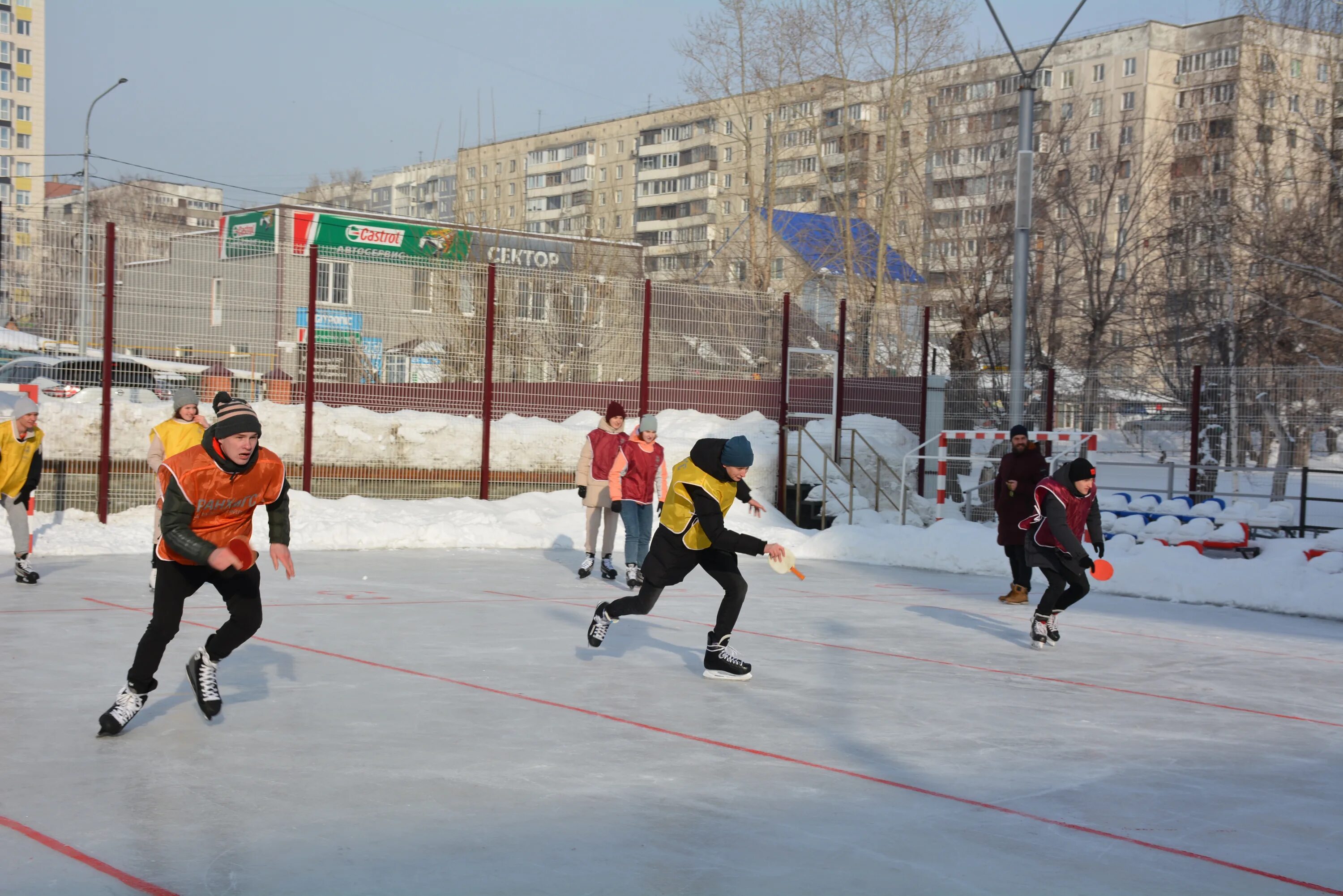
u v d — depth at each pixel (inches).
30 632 327.6
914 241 1563.7
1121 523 634.2
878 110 1770.4
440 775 201.6
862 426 812.0
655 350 764.0
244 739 221.1
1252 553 597.0
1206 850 176.1
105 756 207.2
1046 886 157.9
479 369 714.2
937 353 919.7
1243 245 996.6
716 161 3467.0
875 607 455.8
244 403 218.4
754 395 802.8
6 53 4712.1
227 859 156.9
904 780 209.3
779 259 1595.7
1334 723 274.4
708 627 386.3
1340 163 987.3
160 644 220.1
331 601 411.8
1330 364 930.1
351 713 245.6
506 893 147.7
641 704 264.2
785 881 155.9
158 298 600.4
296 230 1353.3
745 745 230.7
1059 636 382.3
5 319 565.6
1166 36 2844.5
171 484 211.0
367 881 150.4
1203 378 705.6
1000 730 252.5
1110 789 209.0
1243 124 1100.5
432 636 346.3
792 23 1470.2
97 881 147.5
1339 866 171.3
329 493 663.8
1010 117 1633.9
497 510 682.8
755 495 756.6
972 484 799.1
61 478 577.0
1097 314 1221.1
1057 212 1429.6
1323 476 705.0
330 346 665.0
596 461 505.4
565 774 204.7
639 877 155.1
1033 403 762.8
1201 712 281.4
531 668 301.9
